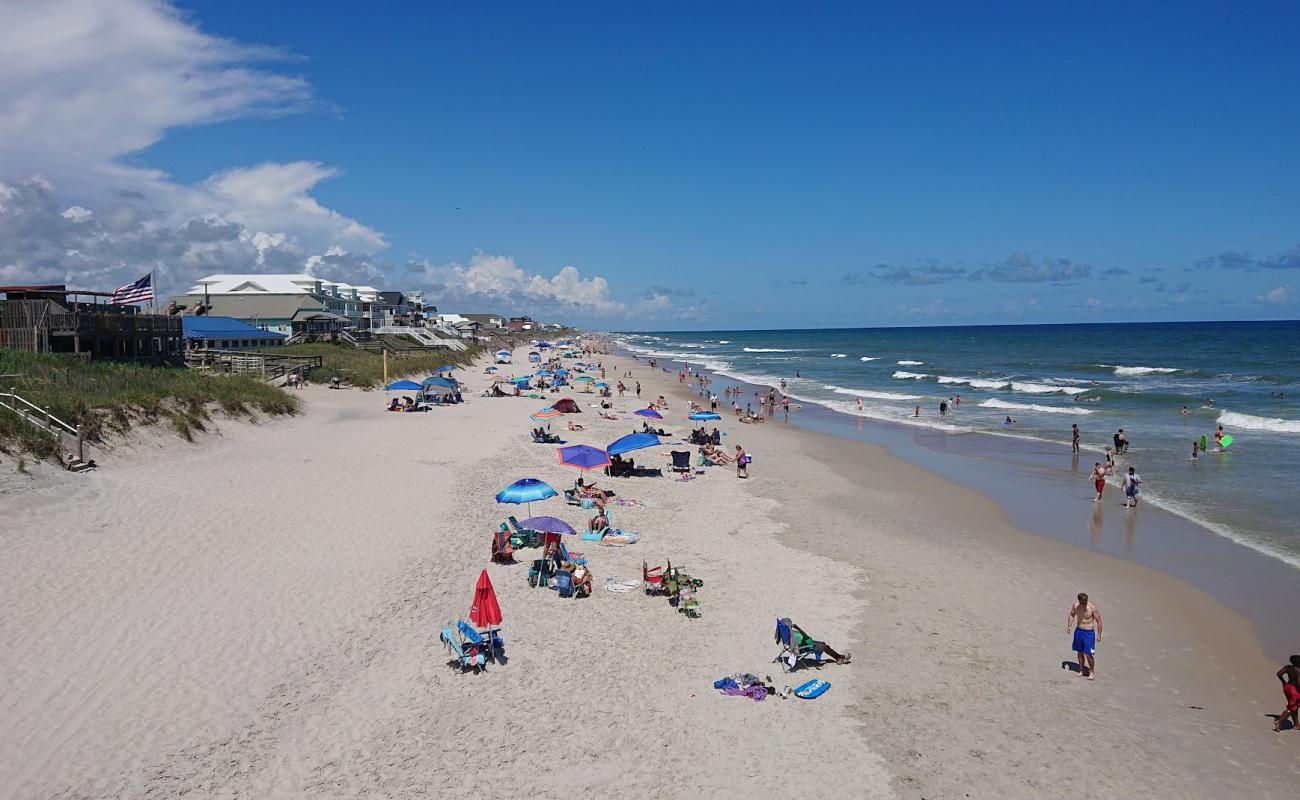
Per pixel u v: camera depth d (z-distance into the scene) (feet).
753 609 54.70
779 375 295.69
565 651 47.14
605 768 35.73
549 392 200.44
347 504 75.25
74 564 53.83
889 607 56.13
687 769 35.91
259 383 128.57
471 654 44.70
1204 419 151.53
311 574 56.39
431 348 301.02
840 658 46.83
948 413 169.48
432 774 34.83
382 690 41.75
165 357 146.92
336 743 36.83
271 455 94.38
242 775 34.04
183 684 40.70
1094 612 46.44
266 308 274.16
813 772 35.99
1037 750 38.32
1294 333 622.54
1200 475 100.68
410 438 114.93
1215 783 36.09
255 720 38.17
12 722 36.19
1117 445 116.37
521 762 35.96
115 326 132.98
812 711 41.24
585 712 40.40
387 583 55.98
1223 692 44.83
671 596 55.57
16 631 44.19
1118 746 38.91
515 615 52.13
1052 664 47.85
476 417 143.74
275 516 69.05
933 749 38.11
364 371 190.60
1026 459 115.55
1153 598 59.21
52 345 124.77
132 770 33.76
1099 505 87.45
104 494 68.80
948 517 82.69
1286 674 41.01
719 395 216.13
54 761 33.83
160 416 92.32
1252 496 89.30
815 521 79.56
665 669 45.27
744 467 100.63
